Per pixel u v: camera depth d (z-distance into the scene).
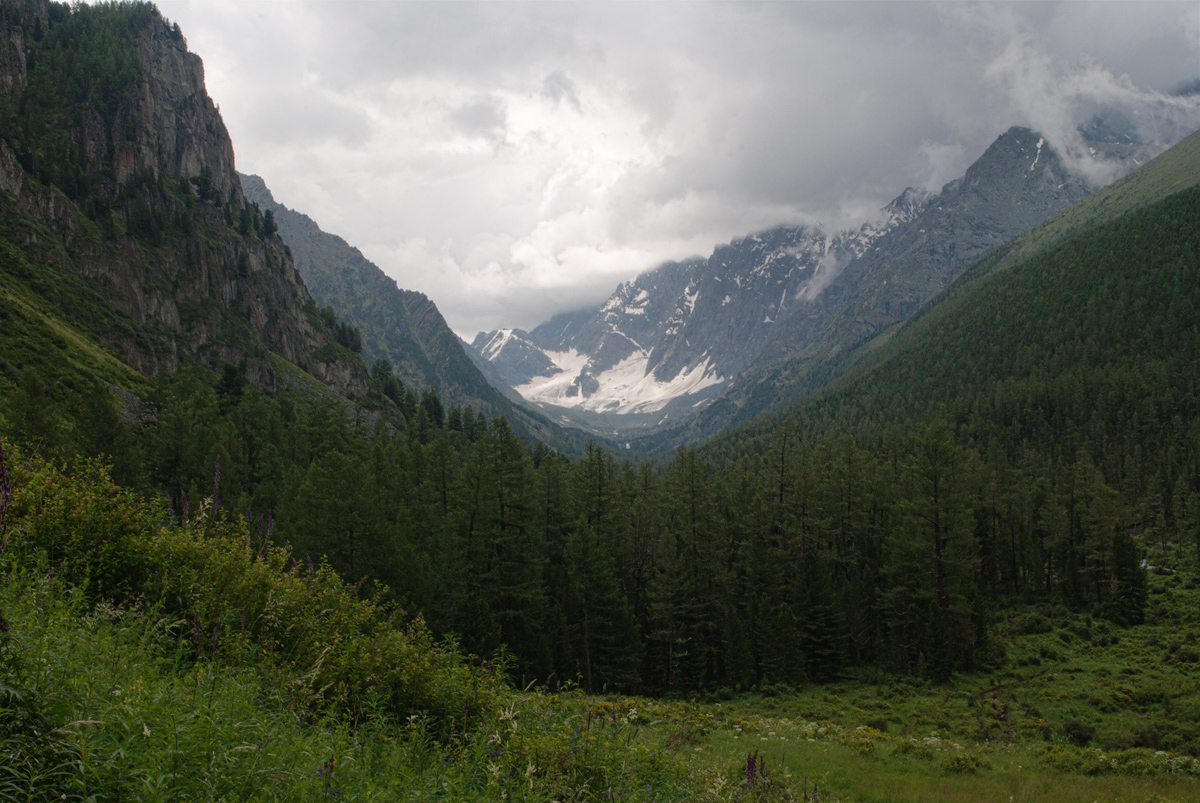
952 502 68.00
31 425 50.16
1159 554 100.50
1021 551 88.62
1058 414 167.25
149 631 11.09
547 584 62.22
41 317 99.56
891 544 73.38
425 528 64.00
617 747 13.17
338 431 96.44
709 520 77.12
